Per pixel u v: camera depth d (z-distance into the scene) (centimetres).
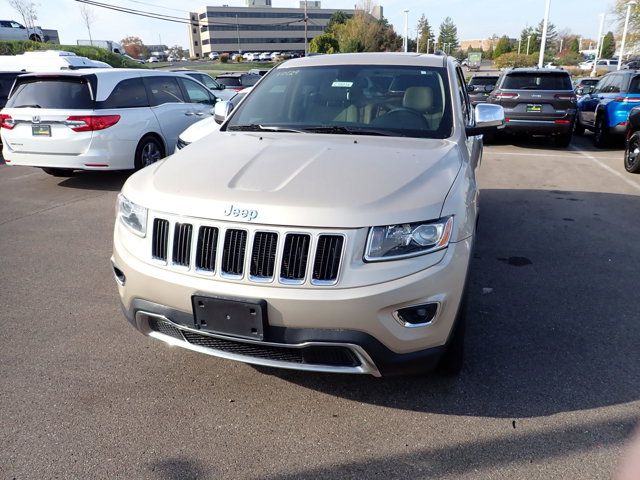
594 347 340
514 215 653
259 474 238
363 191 252
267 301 240
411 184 263
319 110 387
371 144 328
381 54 452
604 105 1197
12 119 765
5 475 236
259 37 12694
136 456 248
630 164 923
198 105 958
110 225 616
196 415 277
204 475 237
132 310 278
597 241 552
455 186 273
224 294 245
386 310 240
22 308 401
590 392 293
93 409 281
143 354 335
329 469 240
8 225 616
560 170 950
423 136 352
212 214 249
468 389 296
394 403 286
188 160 309
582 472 235
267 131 374
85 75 753
